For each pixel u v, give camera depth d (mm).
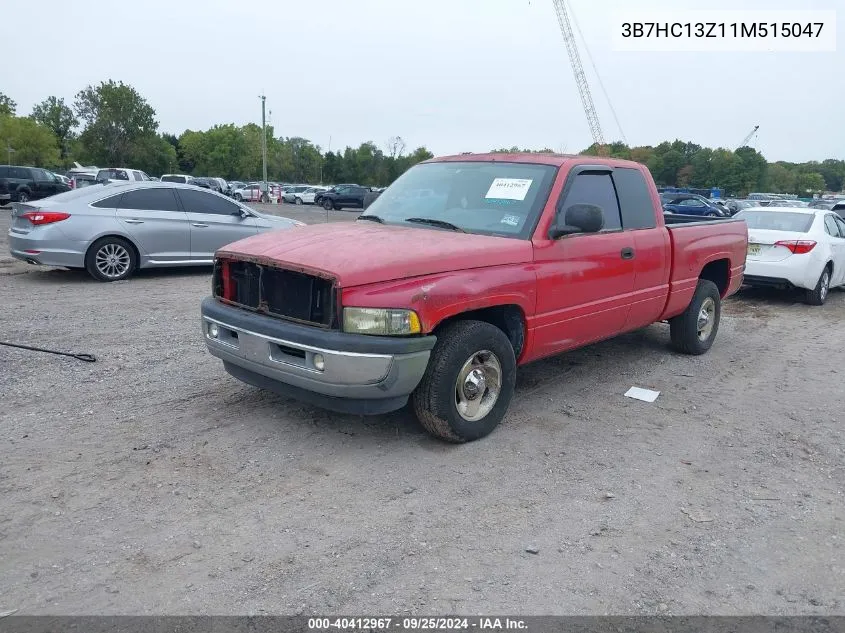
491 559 3359
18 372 5855
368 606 2977
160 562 3238
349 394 4090
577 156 5621
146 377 5844
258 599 3000
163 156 84812
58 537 3408
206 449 4445
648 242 5965
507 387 4793
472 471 4293
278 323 4289
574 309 5238
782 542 3617
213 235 11523
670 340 7504
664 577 3270
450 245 4492
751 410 5664
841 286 13727
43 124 87812
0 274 11125
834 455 4781
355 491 3979
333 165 96375
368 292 4023
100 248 10445
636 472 4387
